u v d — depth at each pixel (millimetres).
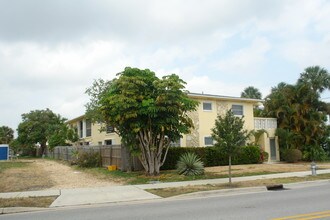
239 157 27312
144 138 19547
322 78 37969
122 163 22344
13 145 56750
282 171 21219
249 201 11039
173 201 11781
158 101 18047
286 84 33812
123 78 18734
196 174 19062
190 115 27656
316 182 16547
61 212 10312
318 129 31797
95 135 37469
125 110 18344
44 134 53562
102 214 9664
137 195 13078
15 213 10531
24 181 18188
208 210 9602
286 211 9062
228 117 15727
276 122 32906
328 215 8391
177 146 25828
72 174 21828
